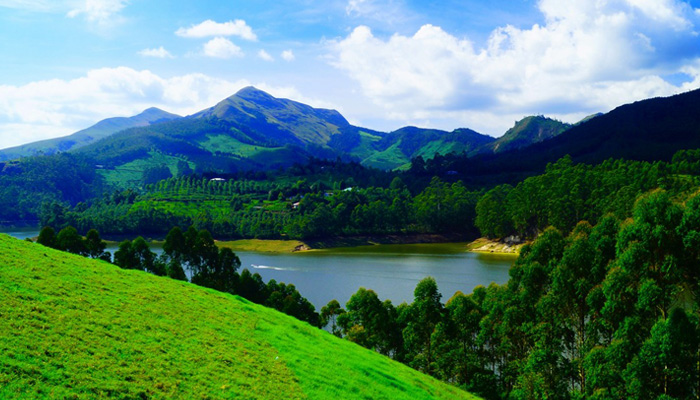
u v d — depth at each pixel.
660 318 40.09
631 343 41.31
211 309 47.56
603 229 54.34
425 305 60.50
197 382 29.97
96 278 44.75
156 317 39.22
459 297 61.44
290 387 33.78
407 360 64.88
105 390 25.14
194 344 36.12
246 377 33.16
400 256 191.62
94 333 31.45
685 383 37.28
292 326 52.59
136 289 45.81
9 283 34.47
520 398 49.75
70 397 23.39
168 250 96.31
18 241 50.19
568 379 49.72
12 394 21.98
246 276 91.00
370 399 36.31
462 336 59.94
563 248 56.88
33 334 28.02
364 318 68.62
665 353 37.34
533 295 55.00
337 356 44.97
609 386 41.34
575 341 57.28
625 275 44.53
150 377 28.33
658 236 43.09
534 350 49.81
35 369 24.48
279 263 173.88
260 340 42.47
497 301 59.09
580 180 195.12
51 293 35.72
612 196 172.00
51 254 49.03
